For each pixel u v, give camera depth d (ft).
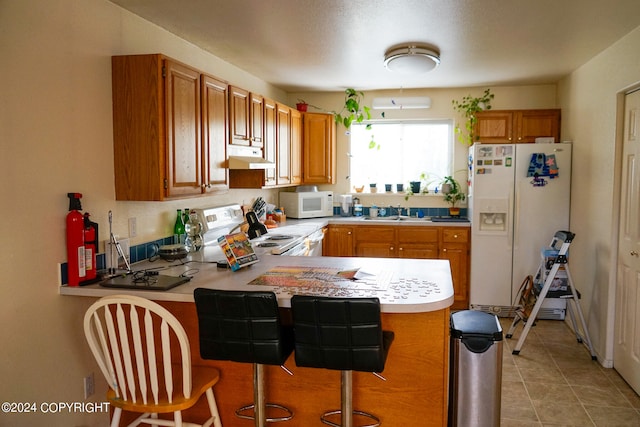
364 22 9.45
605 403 9.50
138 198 8.27
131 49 8.86
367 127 17.34
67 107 7.29
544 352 12.14
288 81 15.60
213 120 9.94
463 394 7.43
